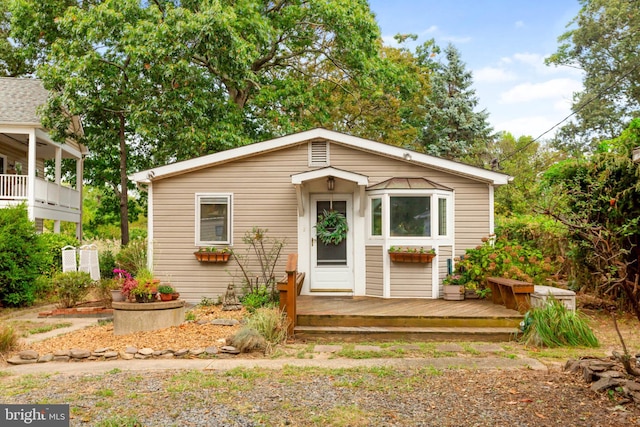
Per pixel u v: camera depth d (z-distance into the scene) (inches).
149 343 282.5
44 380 214.8
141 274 350.0
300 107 760.3
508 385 201.9
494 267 376.8
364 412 170.1
